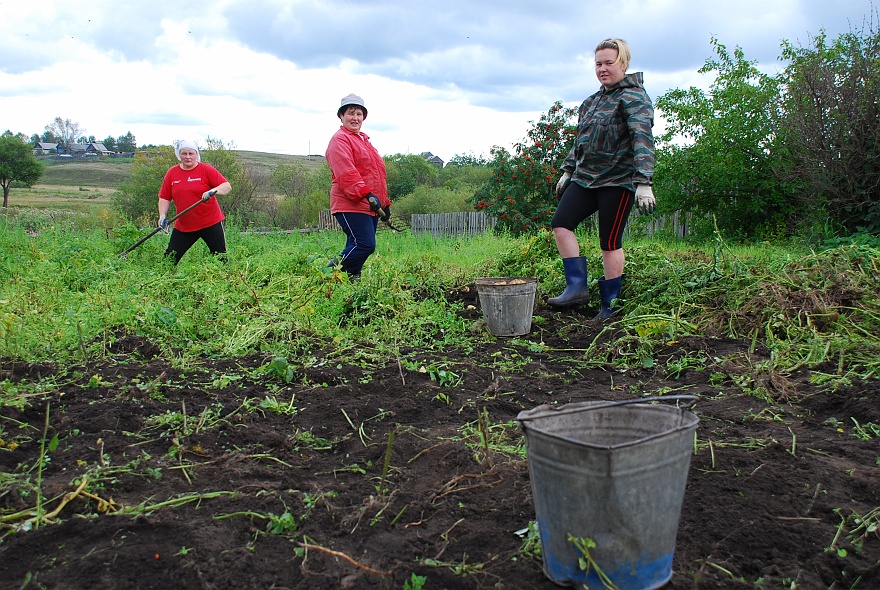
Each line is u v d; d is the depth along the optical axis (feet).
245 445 10.61
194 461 9.89
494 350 17.07
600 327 19.06
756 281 18.92
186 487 9.09
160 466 9.62
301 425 11.50
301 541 7.83
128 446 10.23
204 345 16.12
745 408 12.34
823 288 17.63
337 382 13.82
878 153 35.45
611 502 6.15
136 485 9.05
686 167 46.26
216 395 12.64
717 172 44.60
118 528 7.86
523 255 25.59
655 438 6.15
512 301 18.19
